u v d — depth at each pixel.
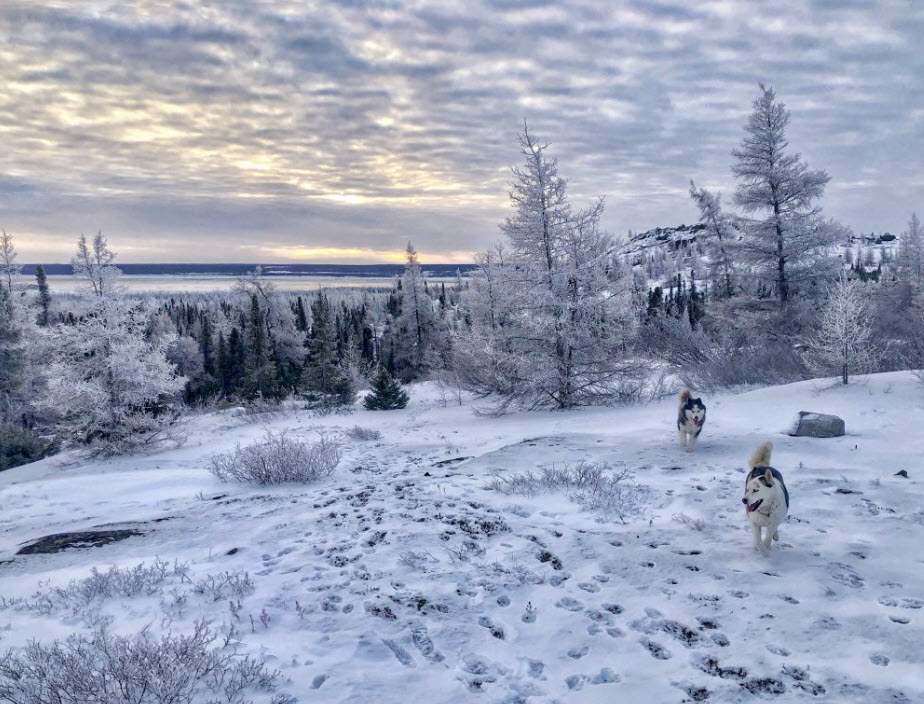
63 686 3.58
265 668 4.00
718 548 5.73
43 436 22.39
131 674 3.69
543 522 6.92
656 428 12.92
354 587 5.38
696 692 3.61
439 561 5.90
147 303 21.36
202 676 3.84
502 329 20.14
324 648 4.30
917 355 16.97
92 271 19.75
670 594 4.88
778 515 5.43
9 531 9.51
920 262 48.22
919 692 3.46
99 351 19.89
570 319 19.00
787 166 24.91
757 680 3.69
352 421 23.09
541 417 18.05
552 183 18.84
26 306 41.38
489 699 3.65
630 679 3.79
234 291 55.44
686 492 7.69
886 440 9.62
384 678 3.87
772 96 25.03
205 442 20.53
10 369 34.06
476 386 22.75
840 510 6.61
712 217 39.03
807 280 25.27
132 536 7.77
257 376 42.22
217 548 6.96
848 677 3.65
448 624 4.61
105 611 5.21
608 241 19.11
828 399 12.95
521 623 4.61
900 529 5.95
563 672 3.94
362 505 8.16
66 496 12.18
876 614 4.36
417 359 47.84
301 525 7.48
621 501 7.48
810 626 4.24
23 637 4.75
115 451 19.34
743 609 4.55
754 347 22.72
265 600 5.22
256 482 11.54
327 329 34.06
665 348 26.48
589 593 5.03
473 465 10.32
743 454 9.49
